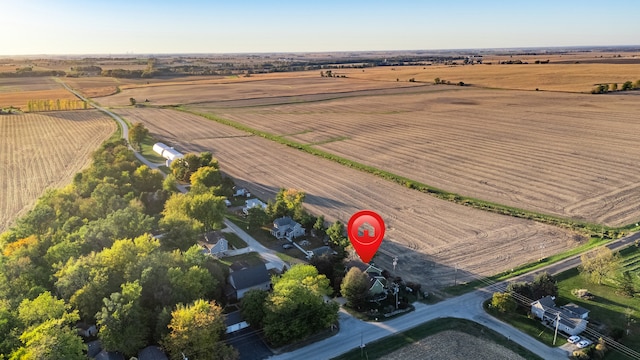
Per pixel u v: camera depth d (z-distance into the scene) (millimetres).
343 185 104062
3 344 42688
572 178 103125
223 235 77625
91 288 49750
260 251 72062
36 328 41625
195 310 46250
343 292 56688
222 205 77125
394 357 47500
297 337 49594
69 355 40500
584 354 46531
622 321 53156
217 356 44938
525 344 49531
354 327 52875
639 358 46969
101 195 78000
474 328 52312
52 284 54656
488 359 47094
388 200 93938
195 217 74500
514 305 54344
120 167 97625
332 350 48750
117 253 54344
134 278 51500
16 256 57125
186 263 55875
